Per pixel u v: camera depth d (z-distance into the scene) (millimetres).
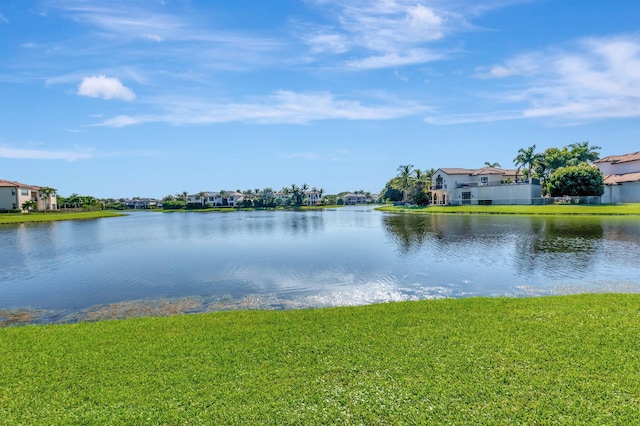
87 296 14828
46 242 34375
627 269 16891
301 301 13430
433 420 5250
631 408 5324
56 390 6234
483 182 87812
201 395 5996
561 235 29250
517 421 5168
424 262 20000
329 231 40000
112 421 5367
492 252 22469
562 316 9133
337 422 5273
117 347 7945
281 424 5254
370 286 15258
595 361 6660
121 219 78312
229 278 17391
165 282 16875
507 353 7098
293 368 6809
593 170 64375
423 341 7828
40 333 9141
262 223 56812
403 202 112562
